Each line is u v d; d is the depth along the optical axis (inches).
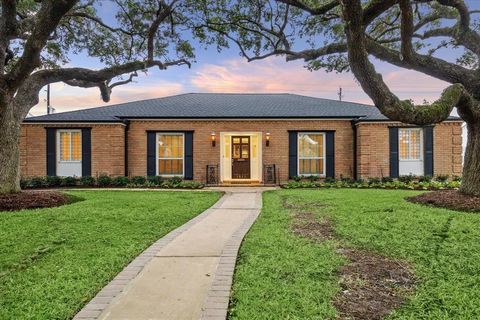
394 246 169.6
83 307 107.7
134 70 393.4
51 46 441.7
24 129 553.0
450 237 180.5
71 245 177.6
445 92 263.9
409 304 109.7
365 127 546.0
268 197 384.2
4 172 316.5
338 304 109.8
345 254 161.0
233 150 596.7
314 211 269.7
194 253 165.0
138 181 529.3
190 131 580.4
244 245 176.1
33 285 124.2
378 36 406.0
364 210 264.1
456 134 540.7
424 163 540.7
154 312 103.7
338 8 351.3
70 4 271.3
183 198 372.5
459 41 329.7
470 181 306.5
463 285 122.4
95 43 467.2
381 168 543.5
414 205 287.6
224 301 110.8
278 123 580.4
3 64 317.4
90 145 557.6
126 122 571.2
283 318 99.3
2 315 101.7
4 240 183.9
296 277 131.2
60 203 312.2
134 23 423.2
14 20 311.9
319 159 582.9
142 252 167.6
